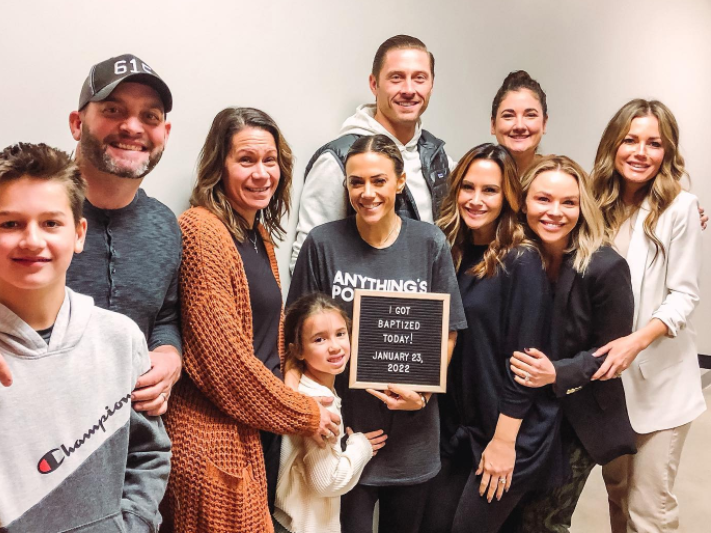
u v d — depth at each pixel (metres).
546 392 1.77
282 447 1.63
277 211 1.66
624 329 1.77
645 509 2.11
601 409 1.82
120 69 1.20
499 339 1.78
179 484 1.33
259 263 1.56
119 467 1.09
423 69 1.99
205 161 1.51
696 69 3.94
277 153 1.56
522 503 1.93
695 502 2.74
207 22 1.85
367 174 1.64
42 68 1.56
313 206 1.97
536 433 1.76
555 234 1.72
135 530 1.08
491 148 1.79
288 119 2.10
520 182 1.80
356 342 1.69
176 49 1.79
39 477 0.99
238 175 1.48
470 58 2.66
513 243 1.77
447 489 1.92
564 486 1.86
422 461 1.76
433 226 1.79
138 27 1.71
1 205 0.96
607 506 2.77
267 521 1.40
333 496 1.63
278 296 1.59
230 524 1.32
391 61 1.99
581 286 1.73
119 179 1.22
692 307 2.01
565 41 3.05
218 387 1.31
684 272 2.02
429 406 1.77
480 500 1.81
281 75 2.06
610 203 2.13
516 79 2.28
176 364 1.26
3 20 1.49
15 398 0.97
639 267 2.04
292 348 1.67
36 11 1.53
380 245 1.74
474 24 2.64
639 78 3.54
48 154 1.00
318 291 1.74
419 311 1.71
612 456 1.84
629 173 2.05
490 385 1.79
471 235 1.88
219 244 1.35
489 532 1.82
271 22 2.00
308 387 1.63
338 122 2.27
